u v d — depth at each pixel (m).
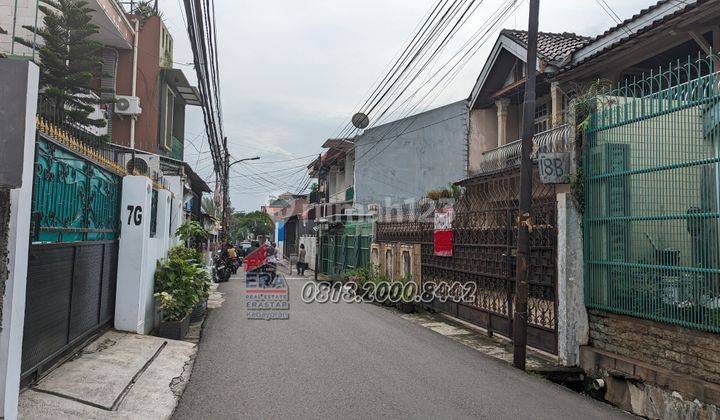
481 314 10.78
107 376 5.97
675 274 6.34
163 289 9.72
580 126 8.06
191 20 6.52
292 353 8.40
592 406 6.23
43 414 4.64
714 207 5.85
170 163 20.06
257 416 5.39
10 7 13.70
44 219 5.45
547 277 8.56
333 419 5.37
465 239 11.67
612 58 10.76
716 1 8.30
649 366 6.49
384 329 10.98
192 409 5.57
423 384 6.81
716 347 5.73
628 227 7.12
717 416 5.36
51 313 5.72
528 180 8.17
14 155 4.01
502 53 16.69
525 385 6.95
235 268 25.33
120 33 18.94
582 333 7.87
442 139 25.25
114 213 8.28
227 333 10.03
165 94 22.17
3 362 3.93
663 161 6.59
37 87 4.28
